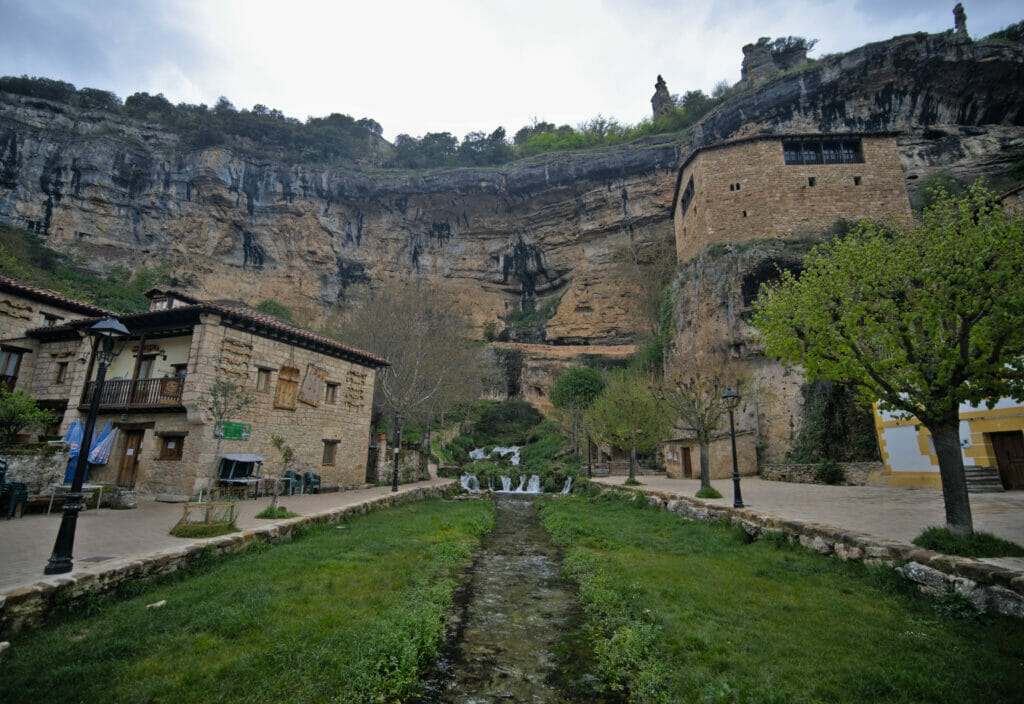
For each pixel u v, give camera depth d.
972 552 6.05
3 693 3.80
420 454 26.81
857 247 8.46
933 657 4.43
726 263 27.08
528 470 32.12
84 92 51.09
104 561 6.28
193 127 51.28
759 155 28.84
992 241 6.50
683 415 16.23
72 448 13.98
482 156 65.19
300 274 48.84
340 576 7.19
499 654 5.43
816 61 39.25
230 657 4.48
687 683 4.27
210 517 8.70
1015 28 36.69
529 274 55.34
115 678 4.10
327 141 58.97
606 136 64.88
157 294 17.86
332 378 19.78
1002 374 6.65
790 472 21.00
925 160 33.50
